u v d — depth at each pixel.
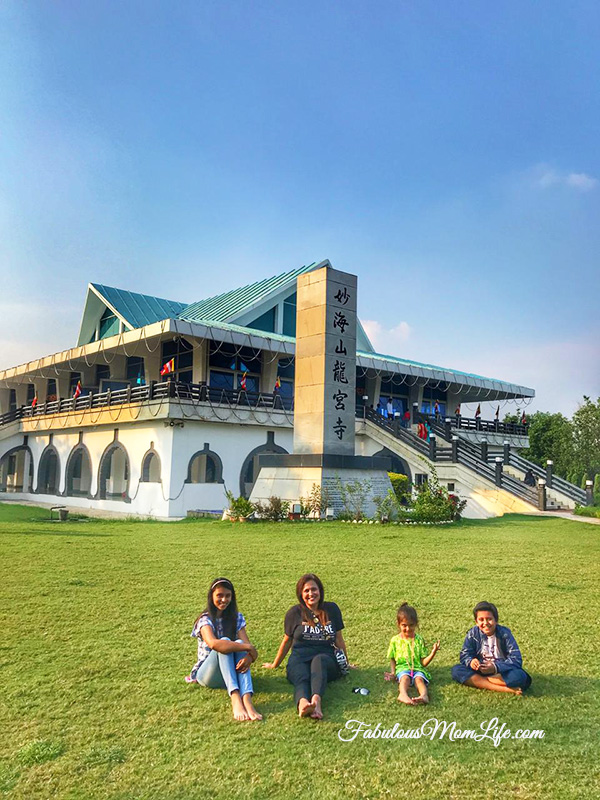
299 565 11.20
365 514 19.36
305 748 4.41
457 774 4.09
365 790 3.90
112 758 4.27
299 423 20.59
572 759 4.27
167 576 10.16
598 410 41.50
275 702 5.20
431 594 8.90
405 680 5.27
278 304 34.28
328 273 20.41
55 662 6.10
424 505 18.64
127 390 27.73
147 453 26.80
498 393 41.81
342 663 5.57
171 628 7.22
